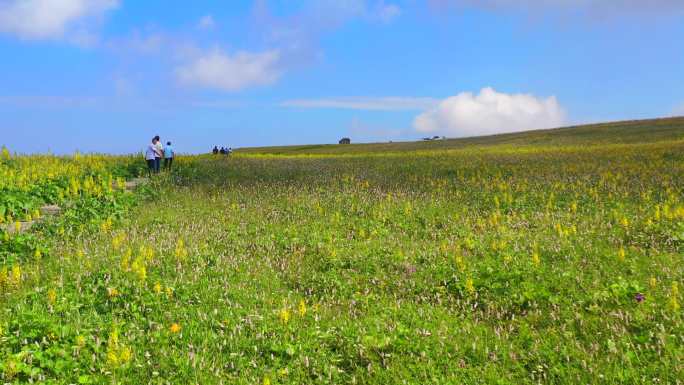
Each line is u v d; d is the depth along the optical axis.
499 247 11.55
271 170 30.00
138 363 6.04
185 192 21.12
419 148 86.00
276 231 14.19
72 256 11.14
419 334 7.09
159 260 10.46
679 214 13.39
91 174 24.23
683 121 81.12
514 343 6.92
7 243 11.67
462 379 5.99
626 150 38.78
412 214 16.23
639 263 9.95
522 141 80.50
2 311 7.30
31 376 5.45
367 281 9.91
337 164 35.59
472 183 22.44
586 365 6.02
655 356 6.06
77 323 6.90
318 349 6.71
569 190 19.22
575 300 8.21
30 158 29.70
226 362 6.21
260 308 8.12
